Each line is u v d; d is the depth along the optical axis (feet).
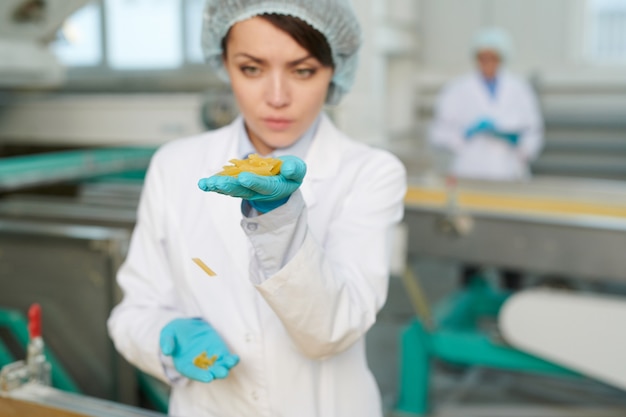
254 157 2.32
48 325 5.94
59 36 8.82
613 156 14.94
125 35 13.10
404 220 7.88
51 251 5.78
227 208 3.14
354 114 11.08
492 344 7.64
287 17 2.71
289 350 3.03
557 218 7.14
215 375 2.68
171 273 3.33
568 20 15.58
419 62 17.04
